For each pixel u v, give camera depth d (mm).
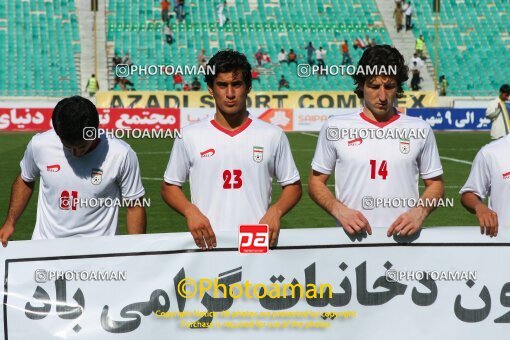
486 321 9367
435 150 10016
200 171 9727
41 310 9031
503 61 79688
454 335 9367
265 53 74188
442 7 84812
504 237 9312
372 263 9289
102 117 55688
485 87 76688
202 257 9164
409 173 9891
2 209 24531
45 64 73312
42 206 10273
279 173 9938
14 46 74562
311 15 82125
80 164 9875
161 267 9141
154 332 9156
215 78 9430
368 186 9891
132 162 10141
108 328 9102
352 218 9102
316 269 9258
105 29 77500
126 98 60312
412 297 9336
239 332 9250
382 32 81812
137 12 80000
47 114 58438
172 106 60750
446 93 76000
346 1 84062
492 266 9328
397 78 9531
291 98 62031
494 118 36281
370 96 9570
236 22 80375
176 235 9125
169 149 45844
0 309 8984
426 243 9320
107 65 73688
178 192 9812
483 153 10109
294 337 9297
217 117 9758
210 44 77500
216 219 9766
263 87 71562
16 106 58031
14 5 78625
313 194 9984
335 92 62062
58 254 9047
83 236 9727
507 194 9984
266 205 9891
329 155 10078
